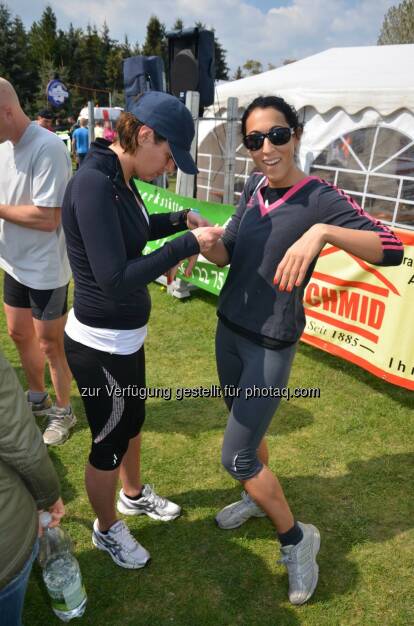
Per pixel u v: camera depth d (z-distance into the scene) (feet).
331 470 8.93
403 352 10.57
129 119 4.92
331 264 11.68
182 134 4.97
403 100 19.21
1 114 7.25
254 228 5.59
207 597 6.48
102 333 5.67
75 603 5.62
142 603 6.39
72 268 5.58
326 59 28.14
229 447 6.05
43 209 7.79
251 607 6.35
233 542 7.36
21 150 7.72
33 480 3.96
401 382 10.72
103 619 6.17
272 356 5.79
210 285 15.44
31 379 9.95
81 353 5.82
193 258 6.00
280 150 5.09
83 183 4.86
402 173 21.25
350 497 8.27
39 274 8.32
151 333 14.51
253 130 5.13
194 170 5.11
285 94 23.53
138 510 7.75
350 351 11.76
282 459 9.20
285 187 5.45
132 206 5.36
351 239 4.84
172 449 9.46
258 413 5.84
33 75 143.84
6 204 8.16
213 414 10.61
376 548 7.27
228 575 6.80
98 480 6.26
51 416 9.78
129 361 5.92
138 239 5.48
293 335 5.77
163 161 5.15
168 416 10.52
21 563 3.83
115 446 6.20
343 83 21.63
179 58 17.85
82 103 138.51
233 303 5.98
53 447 9.46
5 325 14.92
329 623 6.15
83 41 173.06
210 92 18.31
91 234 4.84
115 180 5.01
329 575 6.82
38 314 8.68
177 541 7.36
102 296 5.49
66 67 148.46
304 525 6.71
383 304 10.77
